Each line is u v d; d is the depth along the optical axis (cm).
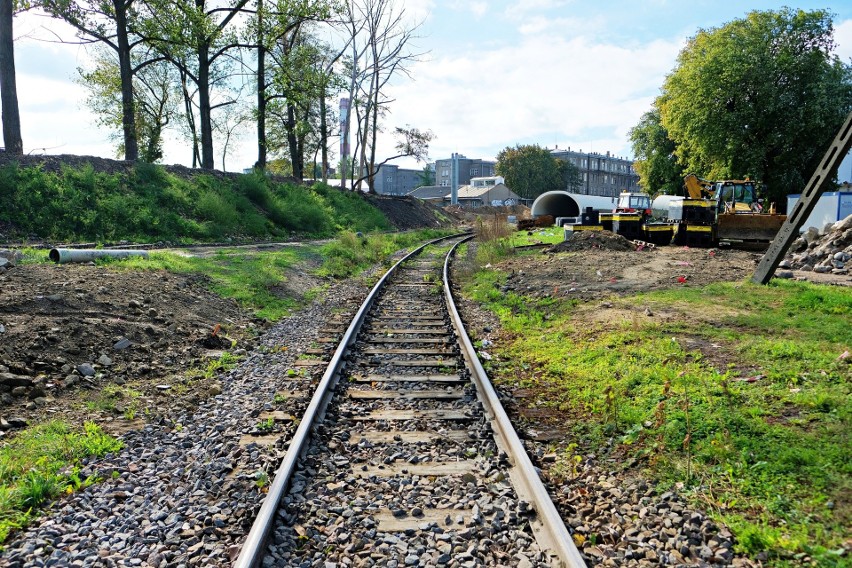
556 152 15112
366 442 523
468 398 639
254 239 2498
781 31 3438
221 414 604
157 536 376
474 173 15788
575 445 516
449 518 396
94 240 1845
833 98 3309
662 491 427
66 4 2359
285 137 4116
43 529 382
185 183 2545
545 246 2464
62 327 747
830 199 2391
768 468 434
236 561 327
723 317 879
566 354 792
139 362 752
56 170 2081
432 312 1148
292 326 1055
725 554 348
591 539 367
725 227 2316
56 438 515
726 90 3419
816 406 523
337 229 3416
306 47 3656
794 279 1259
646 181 5672
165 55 2992
